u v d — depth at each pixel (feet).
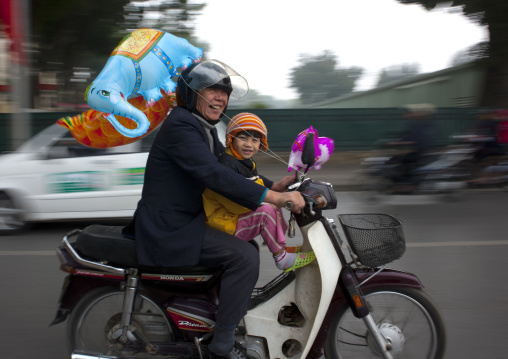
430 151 29.17
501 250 18.16
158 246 8.27
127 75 9.61
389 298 9.04
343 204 27.55
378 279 8.84
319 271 8.64
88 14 43.21
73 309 9.20
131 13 46.83
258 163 38.14
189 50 10.30
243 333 8.98
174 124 8.15
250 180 8.02
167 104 10.25
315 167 8.84
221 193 7.95
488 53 46.60
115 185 20.25
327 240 8.55
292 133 49.88
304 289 8.74
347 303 8.91
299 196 8.05
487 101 50.03
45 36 44.68
